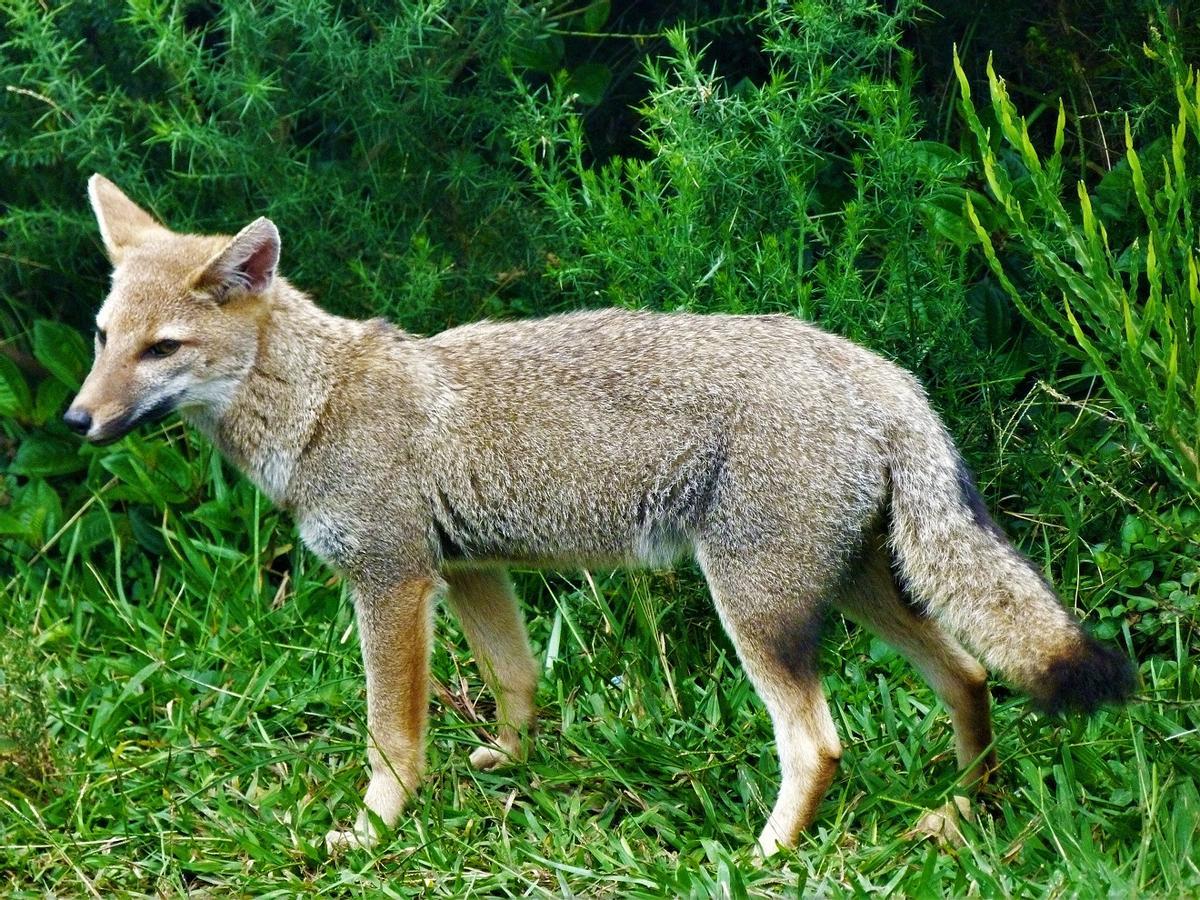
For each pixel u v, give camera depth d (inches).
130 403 313.3
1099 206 402.3
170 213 423.8
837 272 370.3
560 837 303.3
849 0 375.9
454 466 319.6
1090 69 436.5
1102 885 260.5
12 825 313.9
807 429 296.7
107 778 330.0
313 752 342.6
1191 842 274.8
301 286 417.4
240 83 390.3
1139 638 360.8
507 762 341.7
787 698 297.4
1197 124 293.7
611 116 481.4
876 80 442.9
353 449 319.6
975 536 293.3
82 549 421.4
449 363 327.0
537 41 434.6
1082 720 308.0
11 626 390.9
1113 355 330.3
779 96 376.8
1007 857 284.5
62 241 434.9
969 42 454.3
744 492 299.0
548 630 388.5
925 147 393.7
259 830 308.7
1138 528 364.2
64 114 414.9
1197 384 291.1
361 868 295.4
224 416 325.7
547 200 384.2
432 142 419.8
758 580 298.0
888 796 303.4
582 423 314.0
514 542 323.6
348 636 382.9
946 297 372.2
